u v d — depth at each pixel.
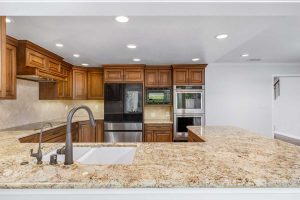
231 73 5.00
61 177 1.08
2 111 3.06
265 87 5.01
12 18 2.11
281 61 4.82
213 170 1.18
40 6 1.33
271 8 1.37
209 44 3.12
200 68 4.79
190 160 1.37
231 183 1.04
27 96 3.67
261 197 1.09
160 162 1.33
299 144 5.93
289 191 1.08
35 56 3.12
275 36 2.96
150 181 1.04
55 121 4.26
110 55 3.84
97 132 5.02
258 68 5.01
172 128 4.79
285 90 7.44
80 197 1.08
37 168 1.21
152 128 4.76
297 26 2.55
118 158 1.93
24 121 3.57
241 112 4.98
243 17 2.14
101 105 5.51
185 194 1.09
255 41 3.20
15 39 2.78
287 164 1.28
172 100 4.89
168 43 3.07
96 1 1.27
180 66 4.76
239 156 1.46
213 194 1.09
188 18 2.15
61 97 4.27
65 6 1.33
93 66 5.03
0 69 1.55
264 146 1.78
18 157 1.43
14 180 1.05
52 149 1.71
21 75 2.94
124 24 2.31
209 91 4.99
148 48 3.34
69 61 4.41
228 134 2.43
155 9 1.39
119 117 4.71
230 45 3.18
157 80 4.94
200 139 2.29
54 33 2.59
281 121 7.62
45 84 4.05
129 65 4.73
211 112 4.98
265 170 1.18
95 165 1.26
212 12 1.44
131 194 1.08
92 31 2.53
